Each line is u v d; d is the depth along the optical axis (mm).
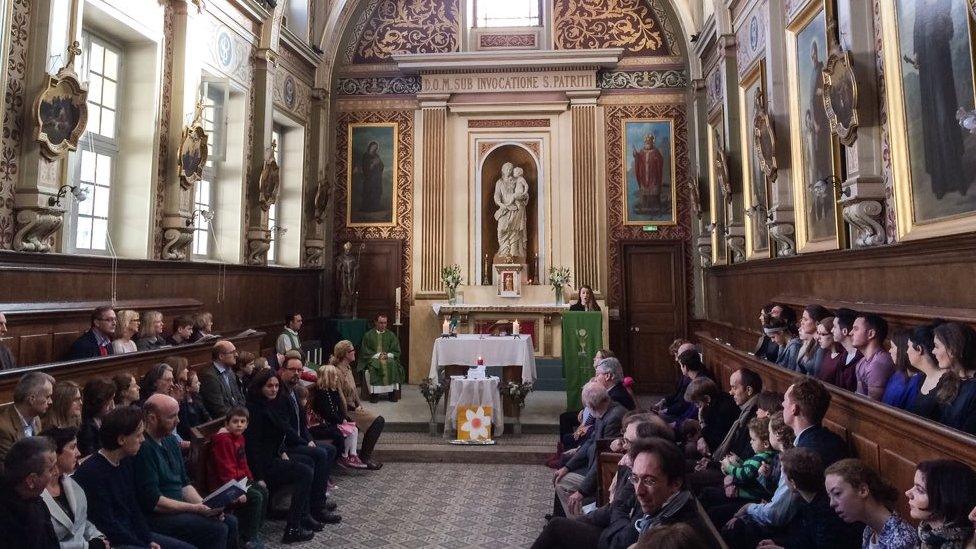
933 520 2133
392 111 12500
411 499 5973
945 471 2111
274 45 9961
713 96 10711
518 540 4938
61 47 5762
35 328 5395
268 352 9992
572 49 12242
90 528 3168
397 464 7246
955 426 2855
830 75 5570
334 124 12523
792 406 3395
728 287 9945
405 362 12000
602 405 4871
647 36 12266
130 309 6520
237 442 4629
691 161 11812
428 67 12094
